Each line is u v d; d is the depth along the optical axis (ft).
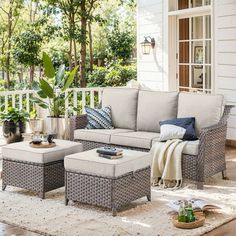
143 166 20.36
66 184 20.21
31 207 20.06
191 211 18.10
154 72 36.88
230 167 25.76
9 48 64.34
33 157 21.02
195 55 33.68
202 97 24.39
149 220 18.63
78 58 59.77
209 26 32.40
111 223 18.39
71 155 20.21
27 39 52.03
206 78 32.89
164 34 35.55
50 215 19.21
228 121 30.86
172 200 20.74
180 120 24.00
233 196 21.24
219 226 18.10
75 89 33.37
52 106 32.04
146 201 20.76
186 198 20.86
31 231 17.84
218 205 20.13
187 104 24.63
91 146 25.55
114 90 27.45
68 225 18.24
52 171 21.25
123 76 52.39
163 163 22.85
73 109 32.40
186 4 33.94
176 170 22.50
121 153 19.88
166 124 24.04
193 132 23.52
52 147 21.67
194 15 33.42
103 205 19.30
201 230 17.63
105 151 19.77
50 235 17.44
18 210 19.72
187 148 22.39
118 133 25.04
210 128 22.39
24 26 65.77
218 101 24.02
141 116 26.05
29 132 32.94
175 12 34.37
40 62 53.72
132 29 65.21
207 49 32.68
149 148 23.77
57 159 21.42
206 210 19.13
